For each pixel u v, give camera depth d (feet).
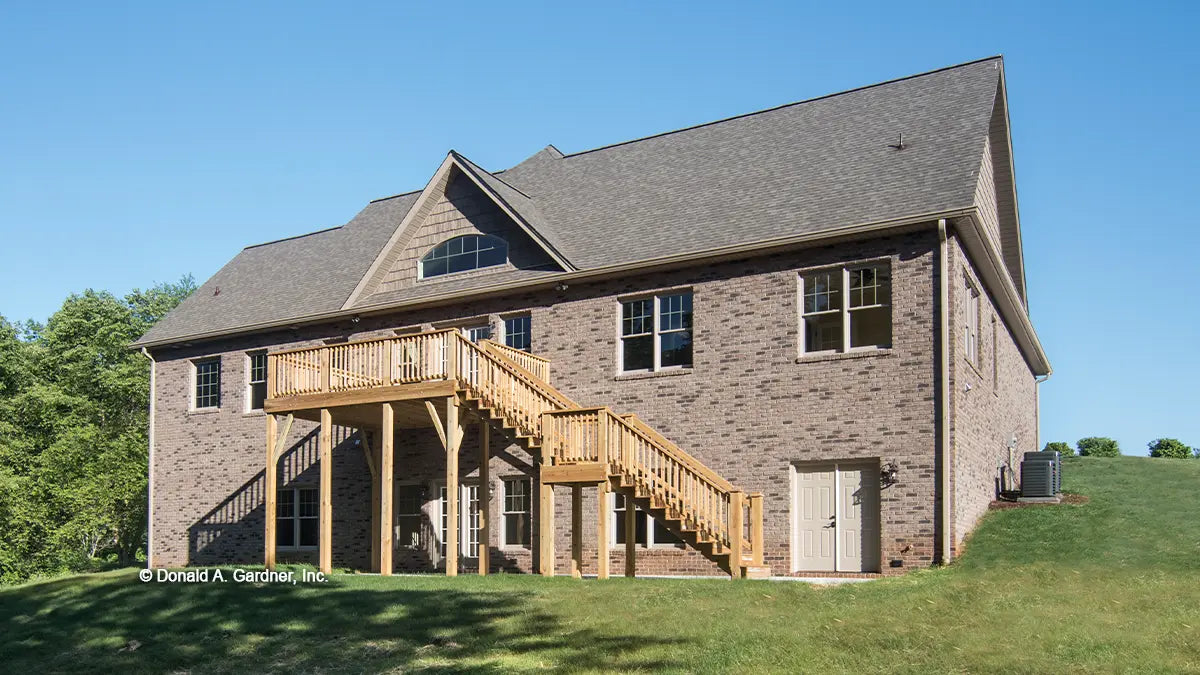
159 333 102.27
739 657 39.96
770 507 67.10
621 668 39.65
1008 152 81.20
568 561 74.74
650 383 72.84
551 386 74.59
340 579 62.90
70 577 67.41
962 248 66.69
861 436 64.59
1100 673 36.40
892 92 80.23
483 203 83.41
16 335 166.71
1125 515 63.67
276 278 102.17
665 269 72.79
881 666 38.29
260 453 93.20
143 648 47.26
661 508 61.21
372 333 87.61
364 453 85.92
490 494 79.36
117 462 144.46
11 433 147.54
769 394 68.08
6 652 48.01
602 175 88.38
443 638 45.62
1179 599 45.73
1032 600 46.91
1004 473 80.43
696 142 86.79
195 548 95.81
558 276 76.59
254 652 45.57
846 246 66.44
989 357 75.92
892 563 62.28
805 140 79.20
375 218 104.12
